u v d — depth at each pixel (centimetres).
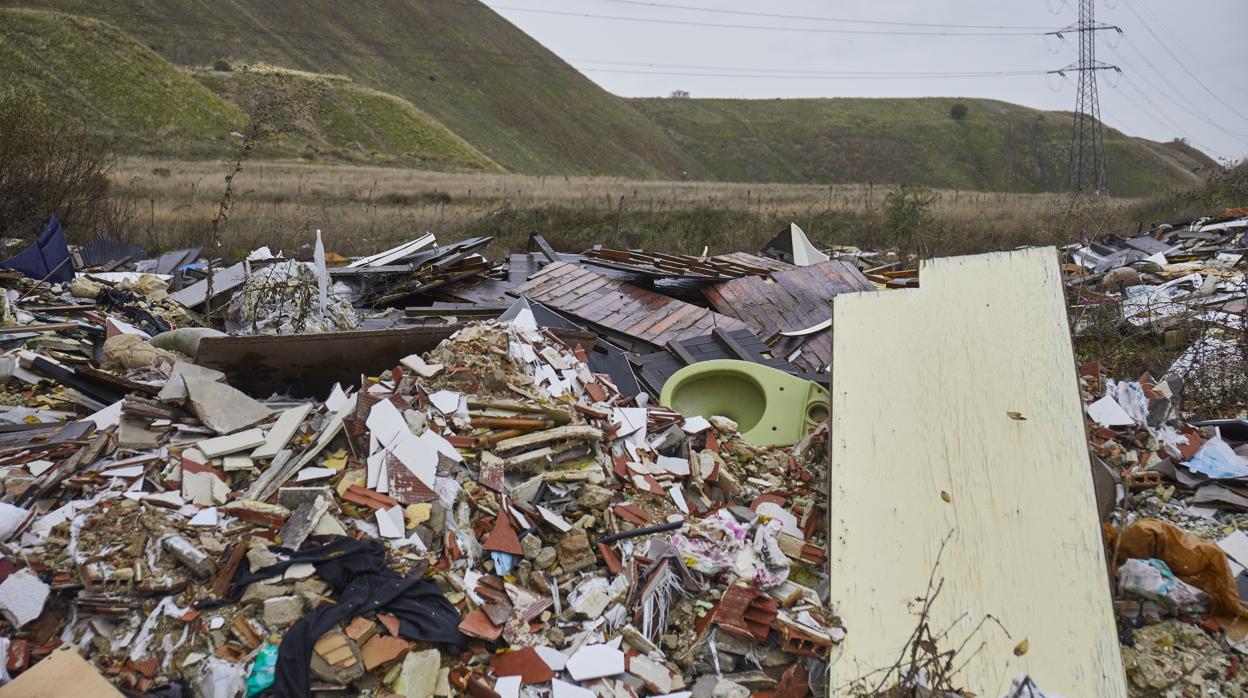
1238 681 426
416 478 475
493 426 536
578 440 536
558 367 625
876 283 1215
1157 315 1050
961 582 451
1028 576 446
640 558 466
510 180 4319
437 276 1159
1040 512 467
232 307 1027
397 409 527
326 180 3584
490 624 412
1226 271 1300
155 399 532
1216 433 663
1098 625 423
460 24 10500
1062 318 536
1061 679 410
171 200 2453
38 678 340
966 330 553
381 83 7944
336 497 458
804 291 1027
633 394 746
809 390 697
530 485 493
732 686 405
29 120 1590
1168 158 8831
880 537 478
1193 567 472
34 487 445
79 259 1249
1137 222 2339
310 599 392
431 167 5472
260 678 360
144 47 4803
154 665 368
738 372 729
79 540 411
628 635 422
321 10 8962
